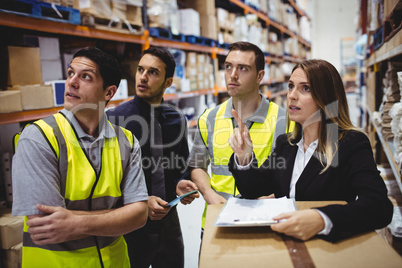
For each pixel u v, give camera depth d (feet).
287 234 2.96
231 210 3.47
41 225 3.27
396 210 7.07
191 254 8.24
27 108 6.66
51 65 8.06
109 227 3.61
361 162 3.60
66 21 7.38
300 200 4.01
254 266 2.60
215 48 16.11
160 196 6.00
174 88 12.10
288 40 32.48
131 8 9.98
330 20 52.31
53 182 3.44
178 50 13.12
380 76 11.50
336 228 2.93
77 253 3.69
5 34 7.89
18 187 3.34
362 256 2.69
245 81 5.66
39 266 3.66
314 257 2.69
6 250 5.82
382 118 8.06
